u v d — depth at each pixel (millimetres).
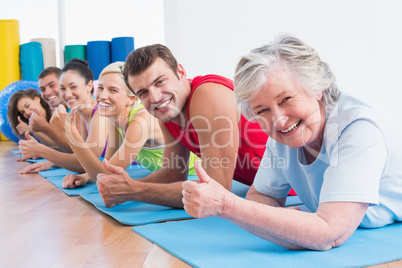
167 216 1781
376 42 3895
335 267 1121
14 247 1467
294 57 1216
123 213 1857
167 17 5402
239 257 1237
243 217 1161
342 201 1198
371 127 1279
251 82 1205
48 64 6367
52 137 3342
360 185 1199
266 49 1244
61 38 6477
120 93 2502
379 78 3871
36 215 1941
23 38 6602
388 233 1427
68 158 3020
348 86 3955
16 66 6316
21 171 3291
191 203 1139
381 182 1402
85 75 3119
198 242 1408
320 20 4148
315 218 1188
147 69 1712
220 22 5047
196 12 5160
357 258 1188
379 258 1184
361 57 3938
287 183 1625
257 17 4727
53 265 1270
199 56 5195
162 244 1396
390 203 1443
